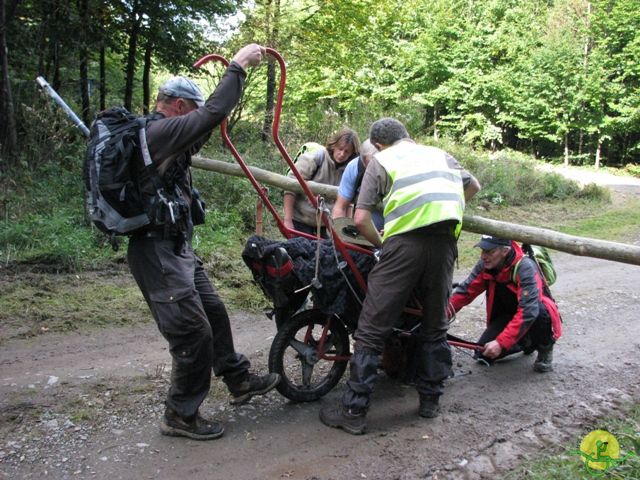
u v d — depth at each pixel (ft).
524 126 89.97
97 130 9.50
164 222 9.46
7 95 27.86
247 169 11.89
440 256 10.80
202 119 9.19
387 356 13.25
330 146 15.05
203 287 11.21
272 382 11.59
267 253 11.10
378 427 11.33
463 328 17.62
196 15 36.94
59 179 26.96
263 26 40.88
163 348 14.96
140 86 47.60
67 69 34.86
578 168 86.99
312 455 10.23
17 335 15.19
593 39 88.53
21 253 20.81
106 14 35.81
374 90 78.02
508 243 13.61
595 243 12.19
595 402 12.75
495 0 94.89
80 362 13.79
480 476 9.75
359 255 11.89
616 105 85.51
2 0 28.17
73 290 18.62
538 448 10.75
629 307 20.18
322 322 12.16
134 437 10.57
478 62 90.27
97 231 23.16
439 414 11.92
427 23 90.48
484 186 44.06
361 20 45.52
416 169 10.73
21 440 10.25
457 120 93.71
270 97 41.70
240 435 10.81
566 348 16.07
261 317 17.90
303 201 15.10
